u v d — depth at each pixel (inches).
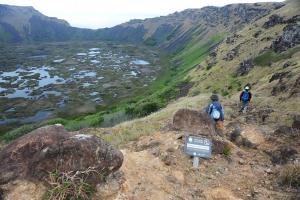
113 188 298.7
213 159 401.1
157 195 310.0
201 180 350.3
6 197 266.5
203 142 374.9
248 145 476.7
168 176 346.9
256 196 325.1
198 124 487.5
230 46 3656.5
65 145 287.3
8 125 2529.5
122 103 3075.8
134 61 6609.3
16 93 3560.5
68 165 283.3
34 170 279.0
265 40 3105.3
